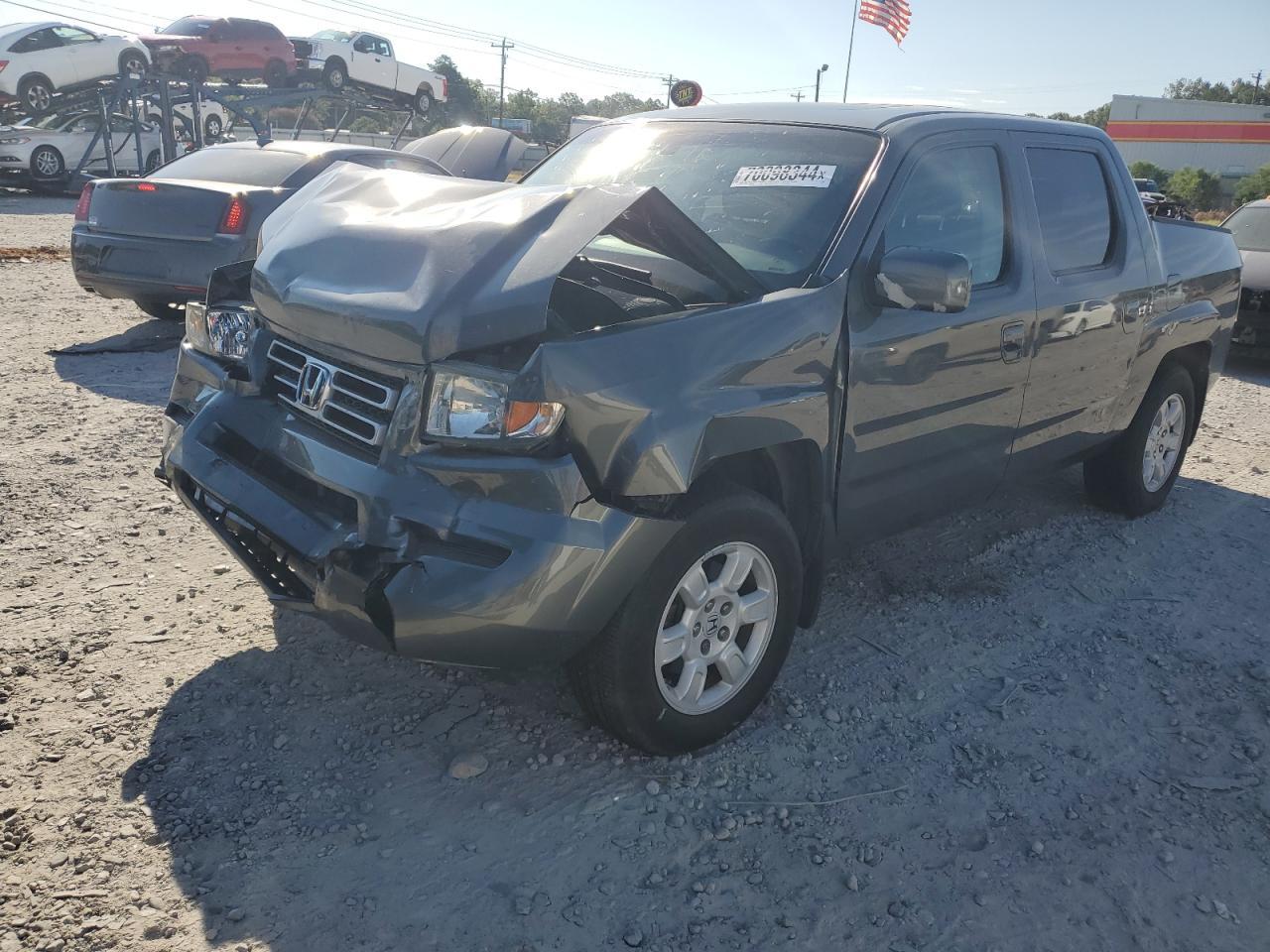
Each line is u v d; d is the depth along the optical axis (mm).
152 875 2396
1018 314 3771
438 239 2721
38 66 20453
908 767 3037
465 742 3000
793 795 2869
